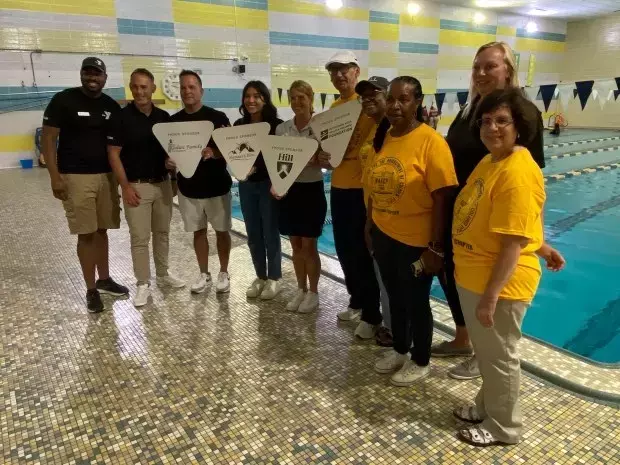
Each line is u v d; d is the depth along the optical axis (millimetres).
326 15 11125
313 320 2689
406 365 2037
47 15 8008
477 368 2041
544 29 16172
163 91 9398
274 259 2980
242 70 10172
